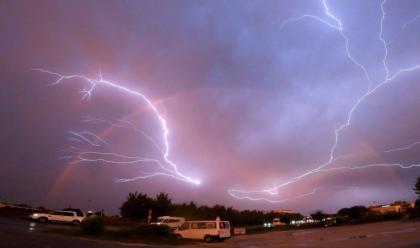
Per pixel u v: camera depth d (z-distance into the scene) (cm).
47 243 1841
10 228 2631
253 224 6344
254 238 3447
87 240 2327
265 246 2419
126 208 5284
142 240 2755
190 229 3272
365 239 2434
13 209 5056
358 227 4197
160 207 5316
